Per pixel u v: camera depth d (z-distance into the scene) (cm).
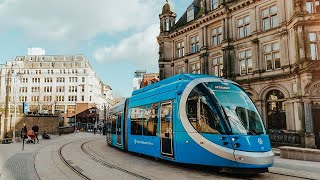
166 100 1345
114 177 1047
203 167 1241
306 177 1027
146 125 1533
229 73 2777
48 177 1051
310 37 2152
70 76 9950
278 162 1436
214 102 1116
